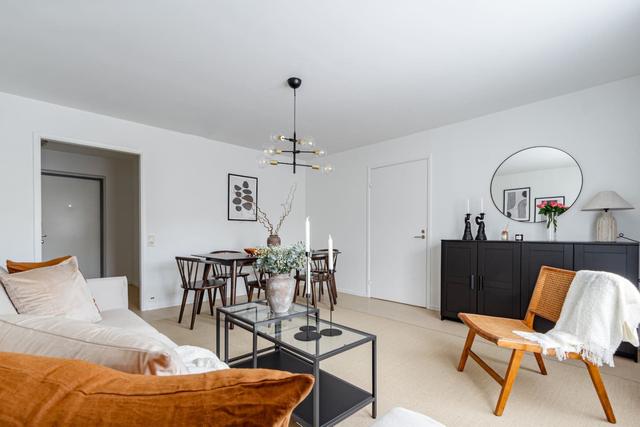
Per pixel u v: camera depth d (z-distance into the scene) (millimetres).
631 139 2711
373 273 4711
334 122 3812
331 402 1698
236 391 450
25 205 3084
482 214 3436
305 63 2469
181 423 434
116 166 5746
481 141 3615
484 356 2547
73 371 521
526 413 1782
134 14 1896
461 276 3410
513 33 2092
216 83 2803
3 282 1787
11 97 3029
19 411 467
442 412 1790
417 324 3387
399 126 3959
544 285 2268
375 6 1836
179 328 3219
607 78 2729
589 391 2016
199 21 1966
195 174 4379
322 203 5508
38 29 2035
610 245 2541
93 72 2609
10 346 698
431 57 2385
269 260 2152
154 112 3498
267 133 4258
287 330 1927
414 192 4246
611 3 1804
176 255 4188
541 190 3180
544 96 3090
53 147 4777
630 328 1715
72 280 1980
